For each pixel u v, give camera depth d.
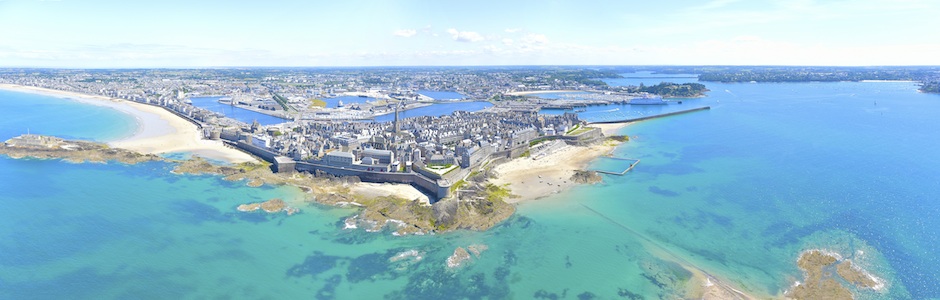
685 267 189.00
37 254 193.75
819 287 171.62
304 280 179.00
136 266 186.50
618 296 170.62
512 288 175.62
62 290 169.75
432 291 173.38
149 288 172.25
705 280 179.12
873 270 182.00
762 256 196.00
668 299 168.75
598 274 184.88
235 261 191.75
